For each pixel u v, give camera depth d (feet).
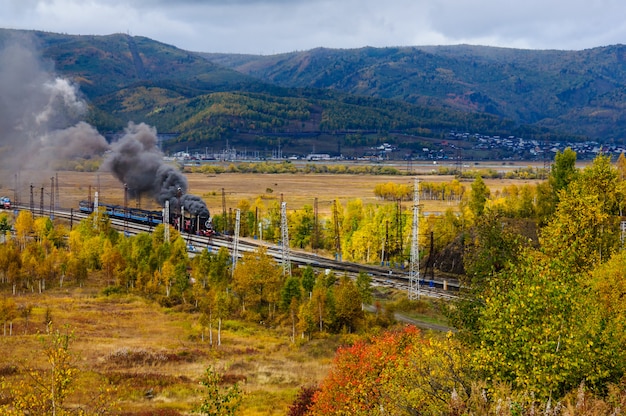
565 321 104.99
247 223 563.07
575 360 98.94
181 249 409.08
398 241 458.50
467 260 165.17
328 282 337.11
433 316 297.94
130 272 390.83
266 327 315.37
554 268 114.62
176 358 250.78
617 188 223.71
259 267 344.28
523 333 103.71
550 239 161.68
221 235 547.08
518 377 99.81
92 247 437.17
